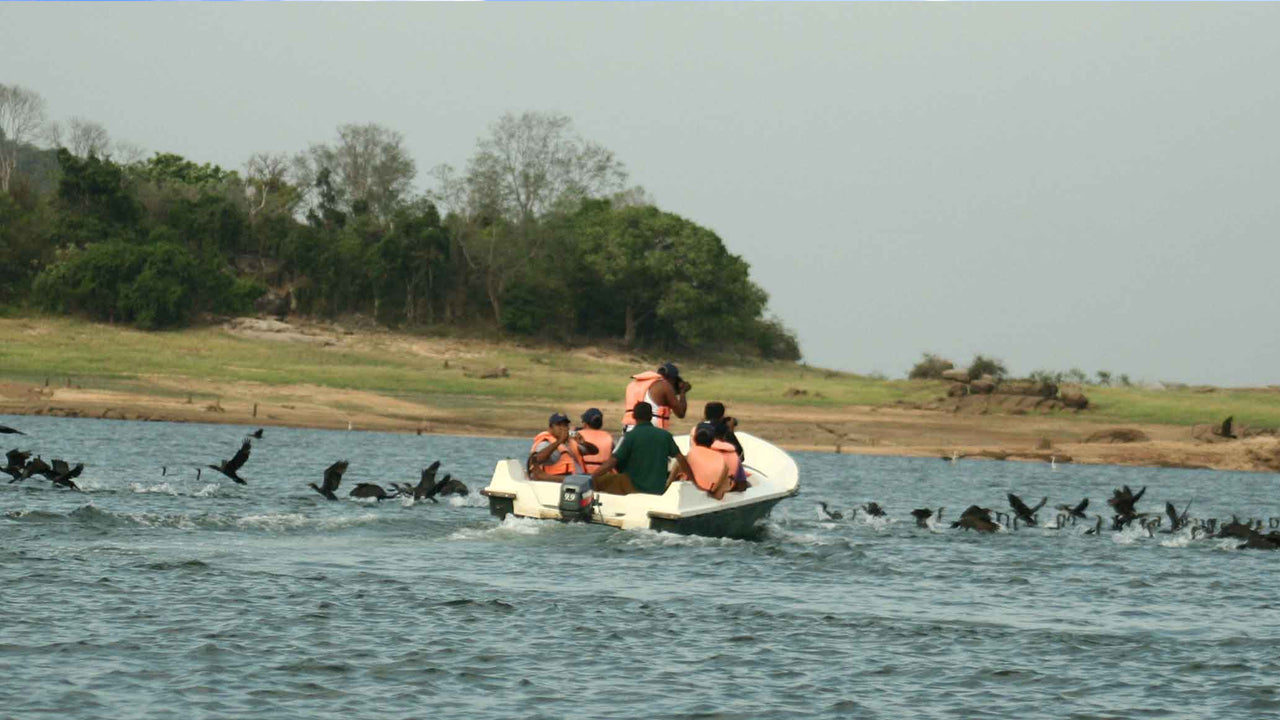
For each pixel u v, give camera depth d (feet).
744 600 199.82
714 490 253.65
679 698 144.56
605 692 146.00
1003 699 147.64
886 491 492.95
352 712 136.46
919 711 142.41
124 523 255.29
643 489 252.42
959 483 565.53
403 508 309.22
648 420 253.24
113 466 440.86
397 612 182.19
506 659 158.71
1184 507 482.28
